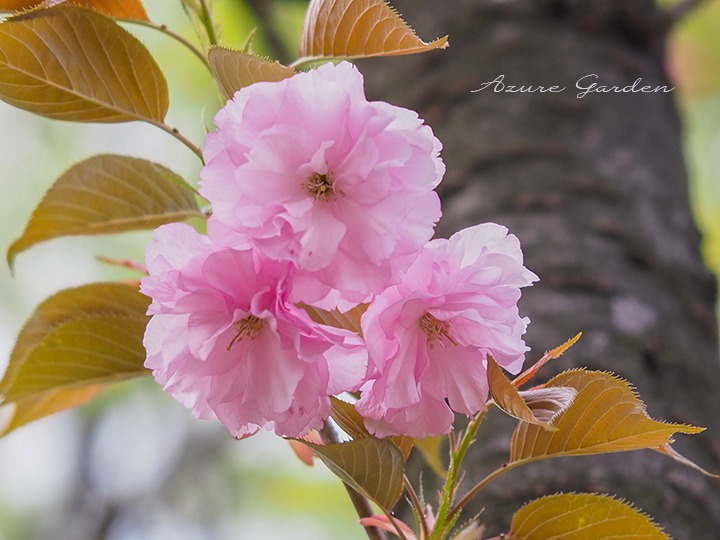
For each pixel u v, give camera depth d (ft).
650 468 3.64
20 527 11.16
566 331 3.77
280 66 3.33
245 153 3.27
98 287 3.54
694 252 4.02
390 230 3.26
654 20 4.91
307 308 3.33
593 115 4.22
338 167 3.28
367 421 3.31
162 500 10.74
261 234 3.26
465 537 3.36
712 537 3.61
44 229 3.55
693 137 9.73
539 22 4.65
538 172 3.99
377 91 4.65
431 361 3.31
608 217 3.94
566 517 3.37
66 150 9.89
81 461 11.23
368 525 3.41
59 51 3.43
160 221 3.56
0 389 3.51
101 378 3.53
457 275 3.30
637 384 3.74
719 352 3.92
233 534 10.91
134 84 3.47
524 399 3.31
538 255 3.88
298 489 10.94
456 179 4.01
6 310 10.31
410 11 4.89
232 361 3.30
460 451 3.35
